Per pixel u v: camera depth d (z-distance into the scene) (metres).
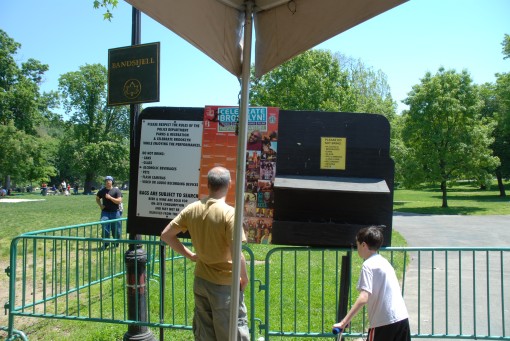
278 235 4.29
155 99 4.55
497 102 52.78
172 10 2.14
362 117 4.36
